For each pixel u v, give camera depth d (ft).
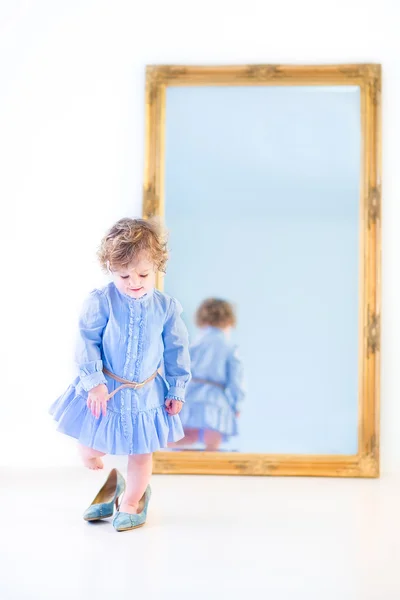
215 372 8.33
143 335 6.46
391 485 7.86
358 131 8.34
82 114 8.43
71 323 8.38
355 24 8.39
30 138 8.39
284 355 8.33
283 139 8.38
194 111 8.38
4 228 8.36
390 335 8.38
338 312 8.32
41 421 8.37
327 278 8.33
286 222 8.34
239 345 8.33
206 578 5.13
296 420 8.30
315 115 8.37
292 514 6.75
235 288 8.34
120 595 4.80
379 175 8.27
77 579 5.08
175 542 5.93
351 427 8.28
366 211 8.28
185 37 8.42
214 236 8.35
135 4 8.42
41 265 8.38
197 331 8.35
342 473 8.19
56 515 6.69
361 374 8.26
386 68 8.39
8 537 6.03
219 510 6.86
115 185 8.42
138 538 6.03
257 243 8.34
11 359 8.34
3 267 8.35
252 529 6.29
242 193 8.36
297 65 8.34
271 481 8.02
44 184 8.39
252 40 8.41
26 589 4.87
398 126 8.38
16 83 8.39
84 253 8.40
